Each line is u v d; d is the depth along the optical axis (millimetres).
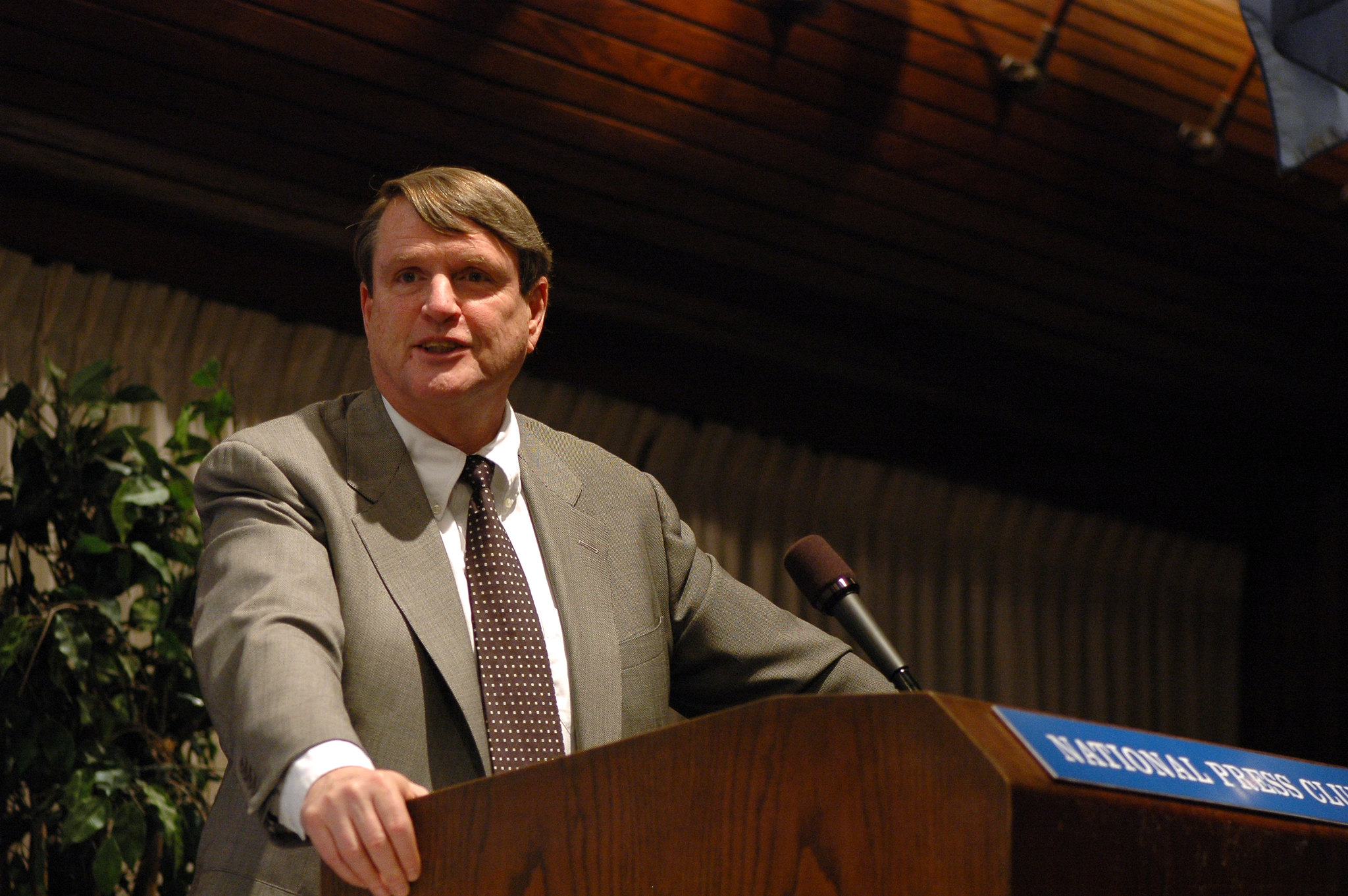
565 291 6770
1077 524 9078
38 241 5859
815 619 7949
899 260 6707
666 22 5723
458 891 1588
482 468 2377
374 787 1629
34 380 5836
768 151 6113
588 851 1530
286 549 2064
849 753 1408
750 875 1438
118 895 4965
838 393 7934
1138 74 6535
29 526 4680
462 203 2406
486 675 2133
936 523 8602
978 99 6297
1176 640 9352
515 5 5480
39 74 5117
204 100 5344
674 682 2564
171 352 6250
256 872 1958
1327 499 9195
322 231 6152
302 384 6566
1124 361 7664
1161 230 6883
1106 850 1374
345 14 5293
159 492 4648
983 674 8570
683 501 7715
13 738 4344
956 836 1328
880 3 6051
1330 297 7398
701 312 6996
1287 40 4059
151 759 4660
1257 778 1634
